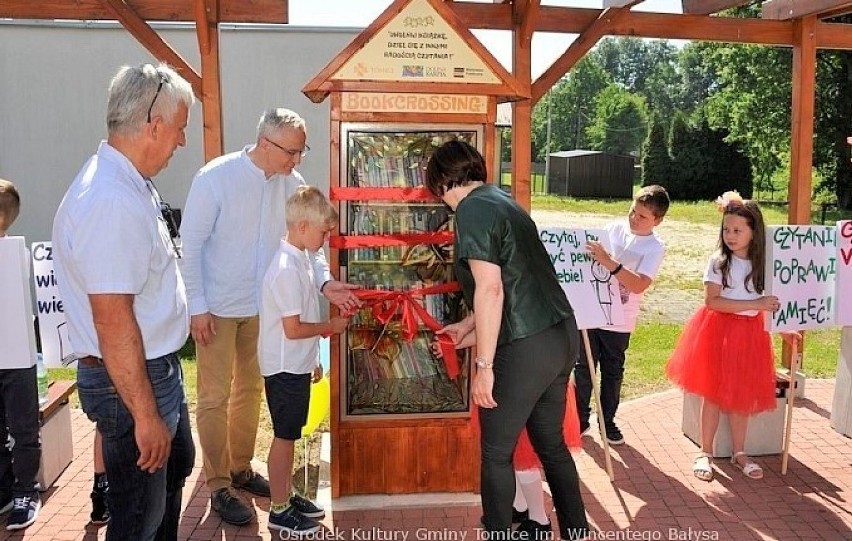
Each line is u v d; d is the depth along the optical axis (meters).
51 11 4.52
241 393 3.62
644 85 63.75
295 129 3.25
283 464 3.21
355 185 3.40
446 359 3.18
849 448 4.29
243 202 3.31
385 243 3.34
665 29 5.14
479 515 3.45
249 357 3.57
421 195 3.31
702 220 20.83
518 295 2.67
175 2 4.57
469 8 4.70
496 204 2.70
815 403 5.05
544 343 2.68
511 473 2.80
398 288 3.52
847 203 21.12
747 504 3.62
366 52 3.23
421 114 3.31
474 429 3.57
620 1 4.77
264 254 3.40
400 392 3.60
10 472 3.47
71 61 7.57
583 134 64.12
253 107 7.55
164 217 2.32
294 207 3.03
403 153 3.44
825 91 20.06
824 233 3.89
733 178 33.00
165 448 2.09
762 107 21.39
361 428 3.52
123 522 2.18
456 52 3.27
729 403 3.84
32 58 7.53
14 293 3.15
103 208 1.96
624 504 3.63
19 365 3.17
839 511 3.54
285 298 2.99
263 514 3.50
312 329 3.06
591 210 26.27
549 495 3.77
